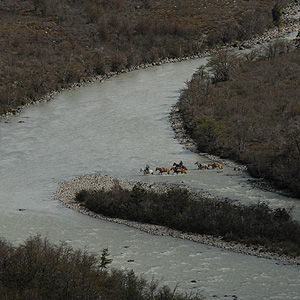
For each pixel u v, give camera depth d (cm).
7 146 14812
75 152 14325
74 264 7606
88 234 9738
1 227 9956
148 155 13975
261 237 9412
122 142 15012
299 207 10438
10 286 7025
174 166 13125
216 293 7369
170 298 6850
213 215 10006
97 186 12000
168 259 8644
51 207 11106
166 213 10350
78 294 6725
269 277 7931
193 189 11519
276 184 11712
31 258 7475
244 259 8644
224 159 13650
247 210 10019
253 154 13012
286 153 12662
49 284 7025
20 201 11400
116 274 7431
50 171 13075
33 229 9900
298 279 7862
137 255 8794
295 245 9056
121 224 10319
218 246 9200
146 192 11000
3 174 12938
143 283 7350
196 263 8481
